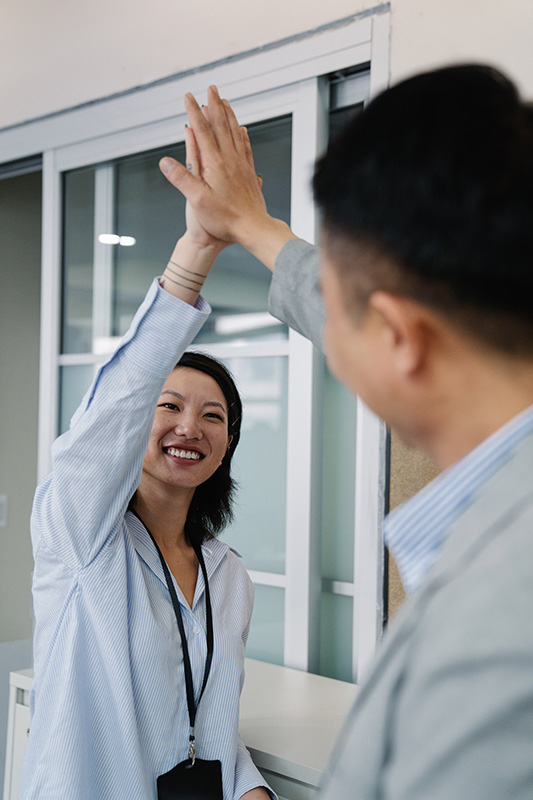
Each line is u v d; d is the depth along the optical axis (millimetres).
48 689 1163
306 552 1979
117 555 1176
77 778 1084
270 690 1769
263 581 2094
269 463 2104
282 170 2094
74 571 1162
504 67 1649
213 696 1250
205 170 874
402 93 453
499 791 330
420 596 405
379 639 1804
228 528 2188
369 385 480
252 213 898
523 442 414
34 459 3457
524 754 328
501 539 381
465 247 413
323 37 1949
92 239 2543
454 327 431
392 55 1816
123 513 1188
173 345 1060
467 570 384
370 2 1858
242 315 2156
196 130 863
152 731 1162
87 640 1152
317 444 2008
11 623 3322
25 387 3434
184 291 1047
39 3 2635
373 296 453
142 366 1068
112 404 1082
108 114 2441
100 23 2455
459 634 357
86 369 2535
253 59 2096
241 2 2115
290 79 2021
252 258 2137
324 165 487
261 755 1400
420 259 425
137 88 2357
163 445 1287
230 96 2154
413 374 450
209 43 2189
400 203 431
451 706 348
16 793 1670
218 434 1325
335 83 2027
